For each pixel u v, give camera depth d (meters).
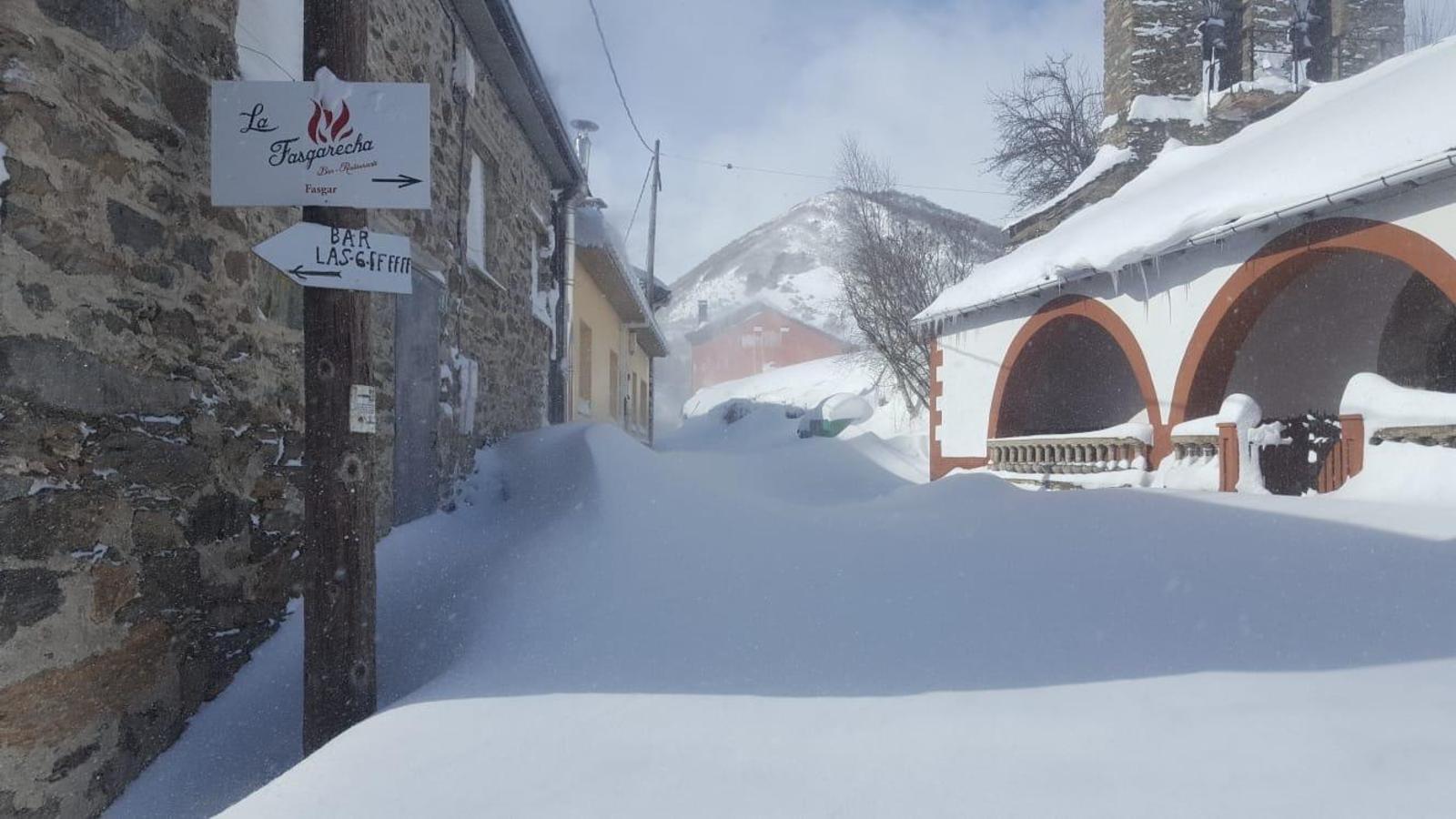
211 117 3.45
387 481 5.28
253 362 3.98
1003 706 2.83
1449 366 8.73
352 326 3.20
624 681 3.23
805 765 2.40
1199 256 8.55
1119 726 2.59
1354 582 3.96
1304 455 7.91
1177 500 5.86
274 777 3.09
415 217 5.86
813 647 3.62
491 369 8.05
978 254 22.75
